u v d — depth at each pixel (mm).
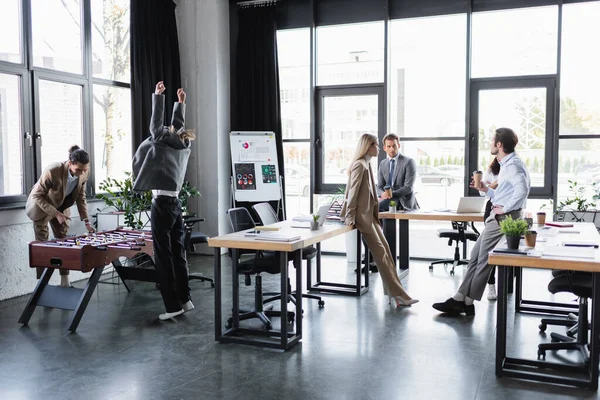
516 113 7223
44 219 5410
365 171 5113
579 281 3645
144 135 7121
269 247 3947
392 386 3367
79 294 4637
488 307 5199
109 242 4680
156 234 4805
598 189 6801
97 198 6648
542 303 5156
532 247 3586
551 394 3252
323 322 4719
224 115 8141
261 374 3564
